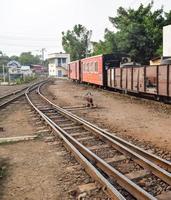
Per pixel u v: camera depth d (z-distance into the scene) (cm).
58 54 10312
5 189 579
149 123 1198
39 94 2645
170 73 1628
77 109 1683
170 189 549
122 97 2256
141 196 493
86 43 9956
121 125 1171
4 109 1777
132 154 725
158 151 793
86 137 979
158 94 1781
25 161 750
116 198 479
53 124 1134
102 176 569
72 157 766
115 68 2533
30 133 1063
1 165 723
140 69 2009
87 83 3828
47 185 593
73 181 606
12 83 5422
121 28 4688
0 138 987
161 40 4303
